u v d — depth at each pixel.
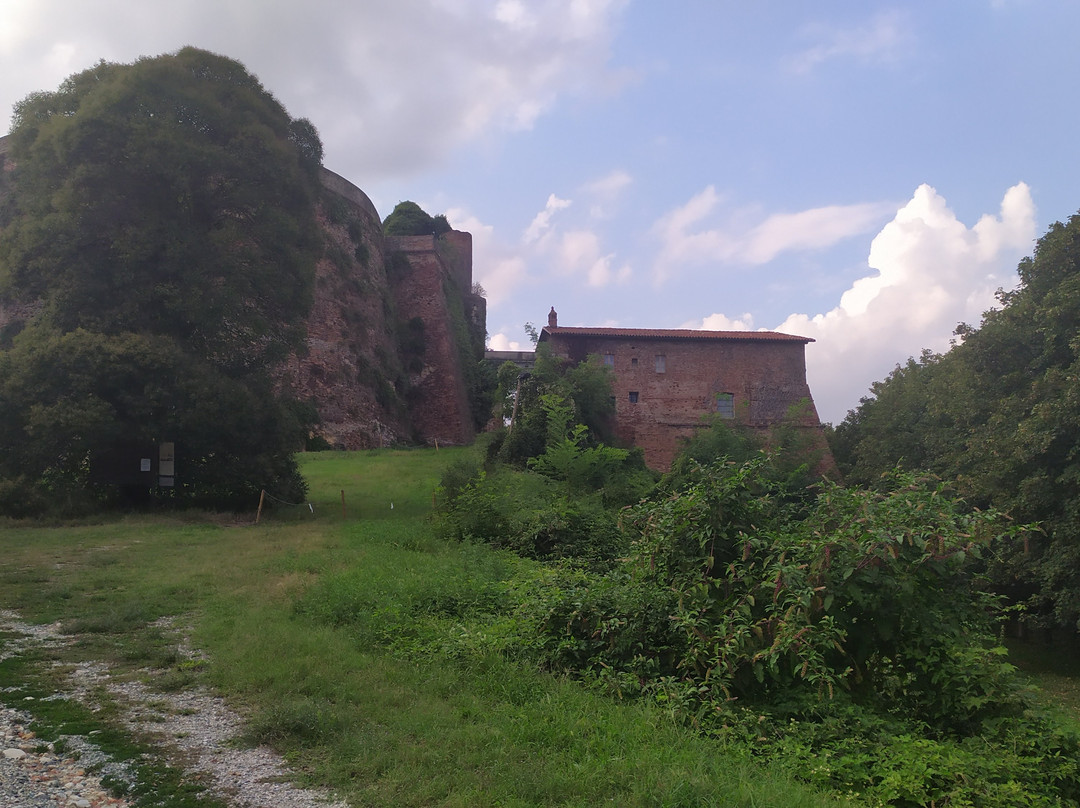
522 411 27.95
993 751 5.70
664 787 4.35
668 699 6.12
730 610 6.88
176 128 22.41
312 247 26.44
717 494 7.42
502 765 4.69
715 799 4.29
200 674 6.66
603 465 21.62
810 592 6.30
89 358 19.53
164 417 20.50
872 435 33.59
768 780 4.74
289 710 5.44
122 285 21.78
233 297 22.89
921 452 29.39
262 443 22.52
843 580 6.49
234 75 25.89
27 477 19.31
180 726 5.44
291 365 42.84
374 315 51.44
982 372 20.89
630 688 6.43
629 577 7.87
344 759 4.84
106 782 4.45
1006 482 18.55
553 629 7.49
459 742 5.08
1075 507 16.27
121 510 20.80
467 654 6.94
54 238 21.47
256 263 23.83
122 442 20.59
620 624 7.04
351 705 5.87
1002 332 20.05
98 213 21.70
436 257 57.88
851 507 7.27
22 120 24.27
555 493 19.05
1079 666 19.88
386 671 6.70
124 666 6.88
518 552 14.62
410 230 67.25
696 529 7.39
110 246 22.06
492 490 17.14
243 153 23.66
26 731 5.18
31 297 23.33
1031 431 16.94
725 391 38.56
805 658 6.16
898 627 6.66
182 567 12.08
